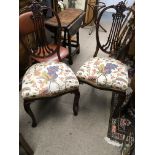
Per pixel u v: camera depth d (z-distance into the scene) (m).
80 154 1.43
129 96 1.75
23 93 1.38
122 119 1.71
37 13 1.54
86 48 2.81
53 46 1.95
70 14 2.31
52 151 1.44
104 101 1.92
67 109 1.81
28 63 1.95
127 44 1.85
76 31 2.30
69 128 1.62
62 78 1.47
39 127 1.62
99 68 1.58
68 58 2.32
